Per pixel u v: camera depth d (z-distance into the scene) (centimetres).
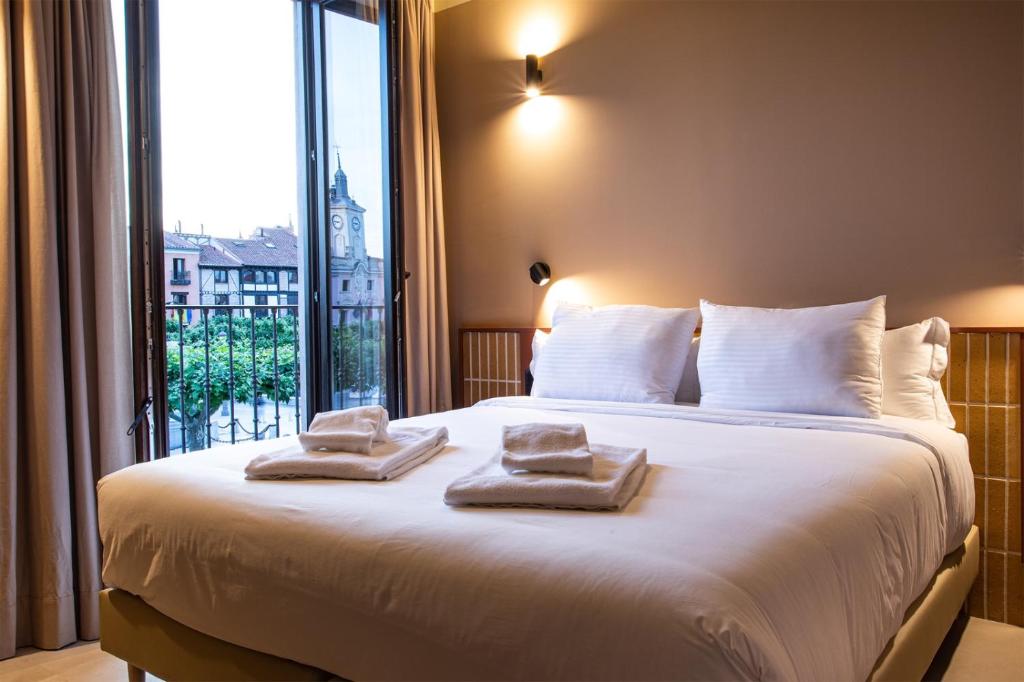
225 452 214
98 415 264
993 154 265
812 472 179
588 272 367
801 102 305
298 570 147
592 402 295
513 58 388
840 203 297
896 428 226
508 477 160
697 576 114
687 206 336
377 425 209
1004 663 229
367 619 136
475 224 407
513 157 391
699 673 102
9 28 243
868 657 141
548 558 123
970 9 268
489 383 395
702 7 328
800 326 265
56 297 251
